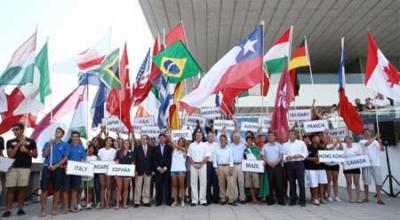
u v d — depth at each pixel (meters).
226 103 11.21
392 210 8.64
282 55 10.70
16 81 8.91
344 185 14.88
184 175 10.26
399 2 19.67
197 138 10.29
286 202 10.41
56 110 10.71
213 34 23.56
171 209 9.44
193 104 10.23
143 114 13.49
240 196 10.48
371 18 21.55
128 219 7.93
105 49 11.08
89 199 10.23
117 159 10.37
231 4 19.80
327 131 10.80
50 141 9.02
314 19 21.62
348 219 7.48
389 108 12.56
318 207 9.38
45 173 8.81
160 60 10.85
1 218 8.31
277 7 20.19
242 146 10.63
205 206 9.88
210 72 10.45
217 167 10.28
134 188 10.29
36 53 9.46
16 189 9.56
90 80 11.29
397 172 12.03
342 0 19.48
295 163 9.76
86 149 10.66
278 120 9.80
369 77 10.25
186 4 19.84
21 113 9.04
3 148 9.12
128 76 11.45
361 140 10.64
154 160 10.45
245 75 9.90
